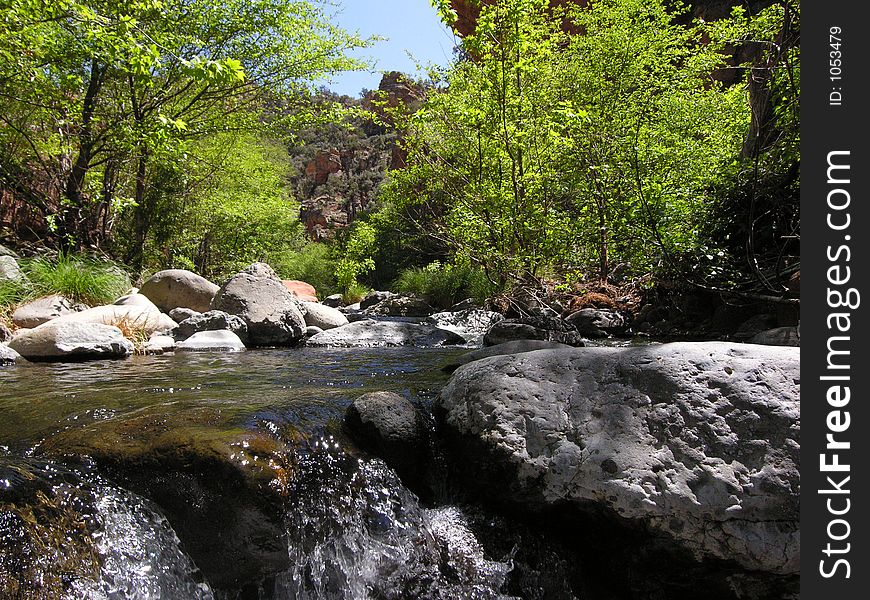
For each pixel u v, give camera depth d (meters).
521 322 6.48
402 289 13.27
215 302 6.85
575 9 11.55
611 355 2.64
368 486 2.42
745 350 2.52
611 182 6.47
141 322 6.20
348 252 22.02
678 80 10.13
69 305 6.34
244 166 15.95
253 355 5.43
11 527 1.84
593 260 8.01
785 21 5.08
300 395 3.10
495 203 8.20
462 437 2.57
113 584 1.91
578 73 10.24
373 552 2.30
